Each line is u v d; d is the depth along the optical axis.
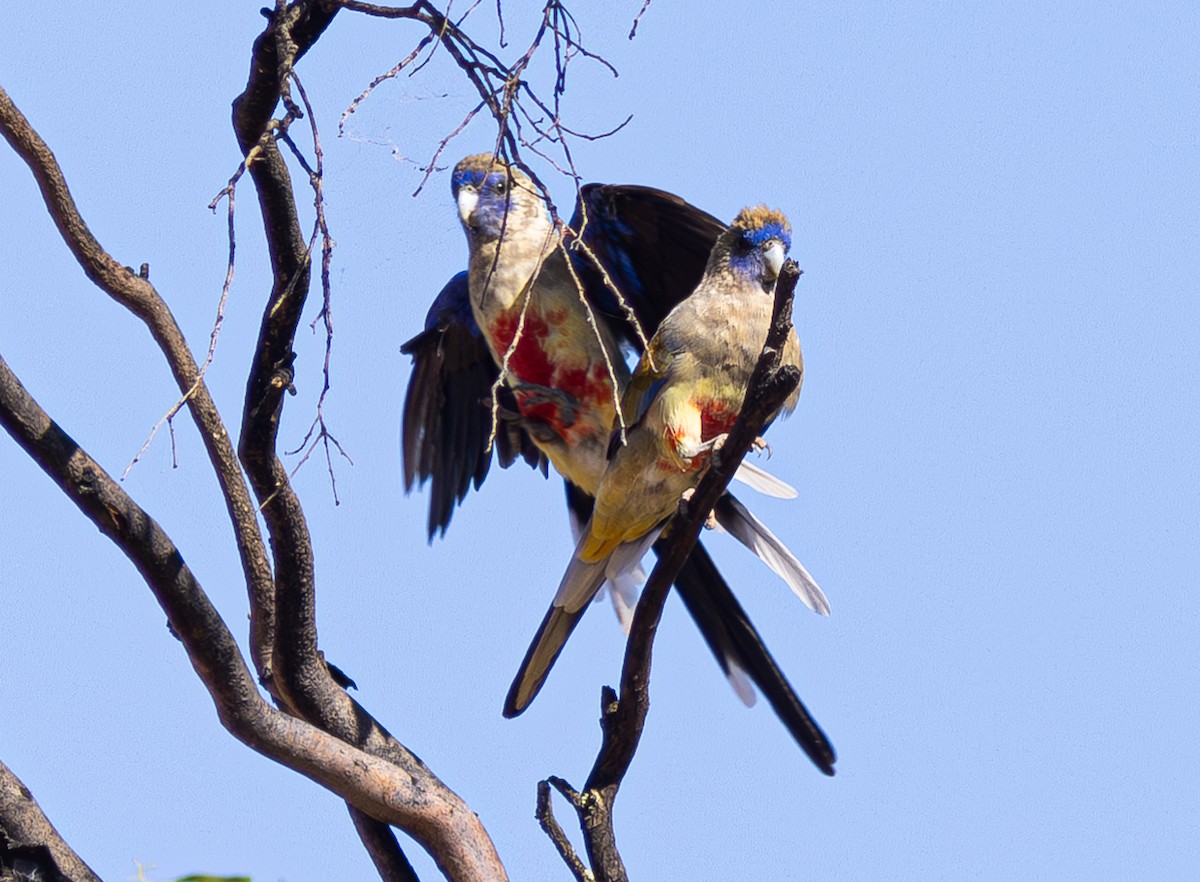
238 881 7.01
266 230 7.89
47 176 8.29
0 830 7.53
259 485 8.43
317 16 7.62
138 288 8.55
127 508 7.82
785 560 10.72
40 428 7.74
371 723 9.19
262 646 9.08
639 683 8.48
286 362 8.15
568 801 8.56
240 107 7.82
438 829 8.77
